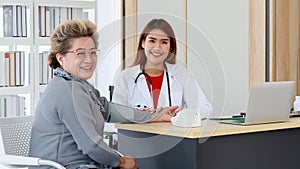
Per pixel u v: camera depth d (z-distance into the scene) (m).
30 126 2.95
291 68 4.61
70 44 2.55
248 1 4.59
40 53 4.45
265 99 2.80
